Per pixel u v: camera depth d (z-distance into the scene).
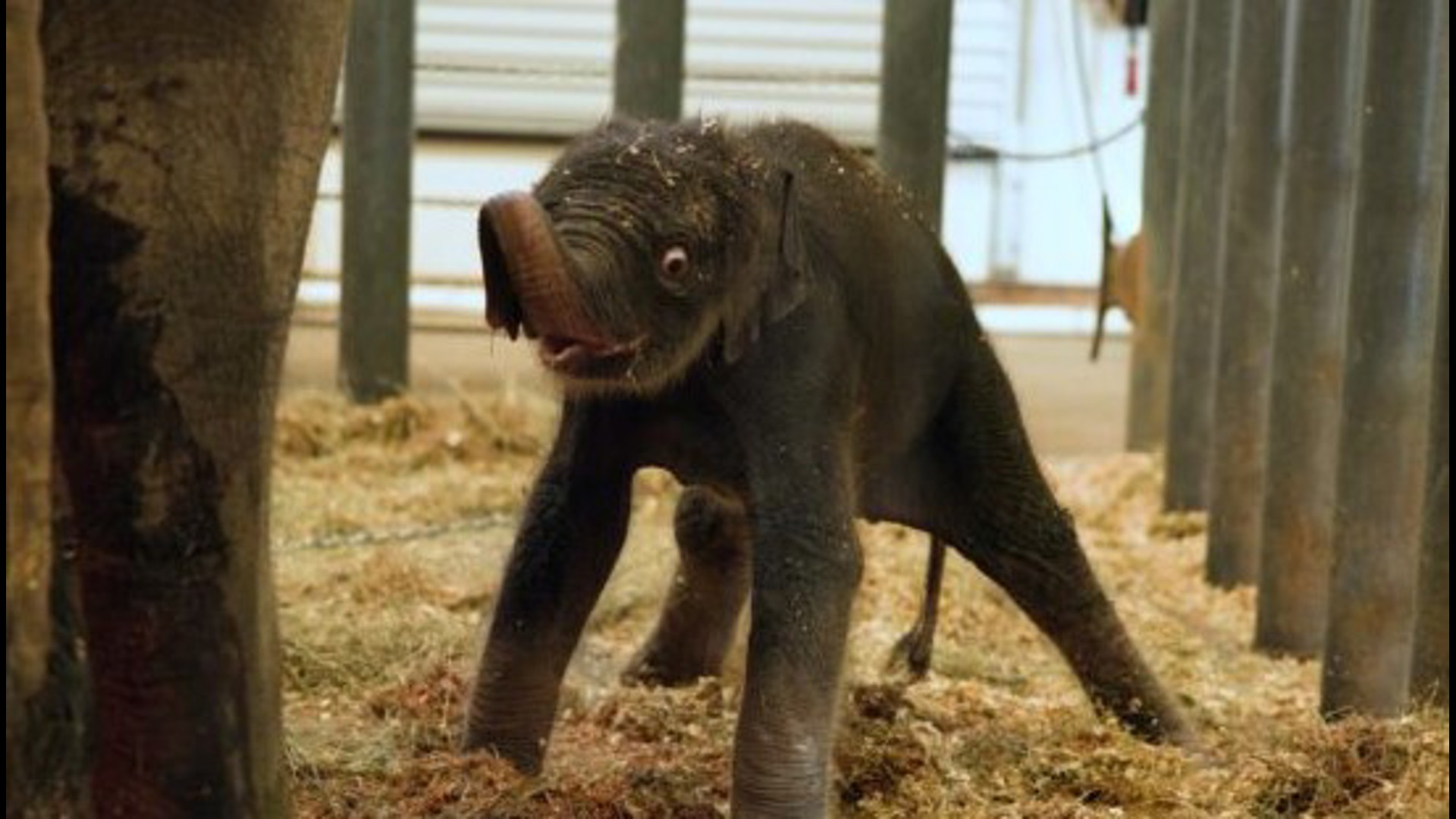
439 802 4.53
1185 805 5.08
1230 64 8.66
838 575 4.42
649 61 9.77
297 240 3.29
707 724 5.47
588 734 5.43
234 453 3.23
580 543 4.70
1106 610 5.70
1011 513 5.50
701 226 4.04
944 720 5.57
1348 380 6.12
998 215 15.00
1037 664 6.96
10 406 2.68
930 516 5.55
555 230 3.65
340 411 10.54
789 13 14.74
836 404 4.54
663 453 4.66
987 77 14.86
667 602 5.81
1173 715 5.79
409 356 11.12
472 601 7.27
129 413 3.12
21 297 2.67
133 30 3.04
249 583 3.28
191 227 3.11
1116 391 13.19
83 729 3.21
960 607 7.61
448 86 14.72
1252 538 8.30
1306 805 5.08
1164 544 9.13
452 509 9.14
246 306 3.20
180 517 3.18
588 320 3.70
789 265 4.32
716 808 4.74
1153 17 10.41
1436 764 5.09
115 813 3.25
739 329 4.27
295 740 5.21
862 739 5.20
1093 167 14.92
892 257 4.92
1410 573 6.07
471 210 14.73
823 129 5.06
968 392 5.35
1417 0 5.89
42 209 2.70
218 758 3.27
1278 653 7.34
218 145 3.12
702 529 5.55
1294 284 7.18
